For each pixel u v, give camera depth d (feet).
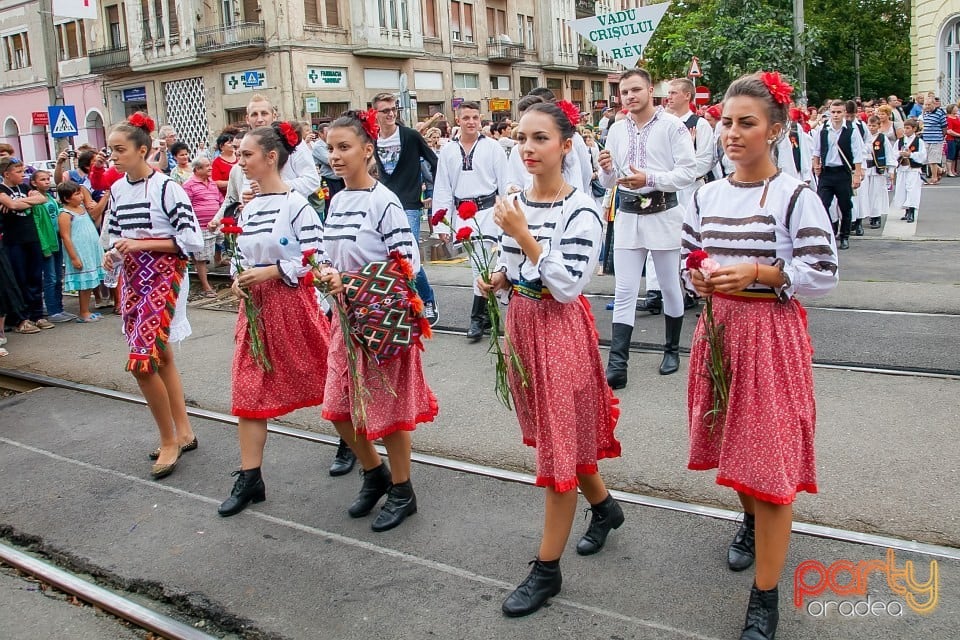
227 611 11.18
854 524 12.09
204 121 97.81
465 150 23.27
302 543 12.95
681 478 13.91
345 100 94.22
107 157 35.01
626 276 18.60
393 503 13.38
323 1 91.15
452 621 10.68
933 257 31.17
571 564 11.76
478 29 113.09
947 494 12.67
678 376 19.12
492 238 11.94
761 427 9.59
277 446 16.90
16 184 28.25
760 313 9.78
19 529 13.83
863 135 38.22
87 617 11.57
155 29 97.50
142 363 15.28
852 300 24.43
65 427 18.65
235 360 14.26
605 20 26.53
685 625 10.25
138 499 14.82
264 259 14.10
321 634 10.59
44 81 114.21
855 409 16.29
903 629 9.89
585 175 23.77
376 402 12.66
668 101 21.75
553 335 10.53
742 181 10.25
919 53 90.17
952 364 18.39
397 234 12.94
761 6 48.49
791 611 10.34
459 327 24.52
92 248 29.63
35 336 27.63
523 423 11.18
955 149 67.36
